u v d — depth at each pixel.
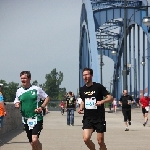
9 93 134.38
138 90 76.38
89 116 10.62
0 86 16.34
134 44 73.31
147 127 25.64
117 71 86.31
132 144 16.08
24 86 10.53
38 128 10.36
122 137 18.97
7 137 18.84
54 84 153.75
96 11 67.75
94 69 60.28
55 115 48.19
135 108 70.19
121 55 83.19
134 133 21.16
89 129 10.60
